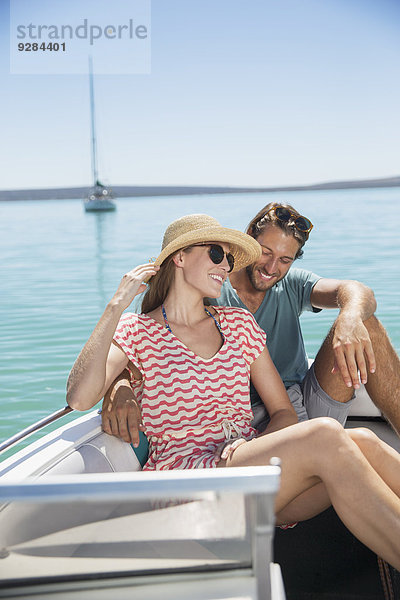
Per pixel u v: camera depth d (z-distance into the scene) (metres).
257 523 1.07
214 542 1.09
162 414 1.93
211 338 2.05
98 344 1.85
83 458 1.76
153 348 1.98
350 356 2.04
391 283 9.52
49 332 6.85
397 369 2.27
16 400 4.62
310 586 1.84
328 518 2.23
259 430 2.27
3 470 1.60
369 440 1.60
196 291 2.05
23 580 1.12
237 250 2.17
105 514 1.04
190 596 1.11
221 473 1.02
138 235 20.98
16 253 16.22
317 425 1.53
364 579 1.87
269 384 2.12
